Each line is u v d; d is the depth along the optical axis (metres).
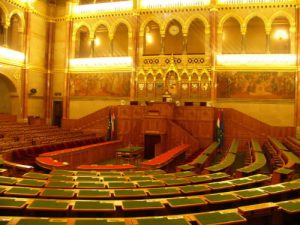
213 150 18.31
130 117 25.73
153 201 6.46
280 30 30.09
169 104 24.22
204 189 7.84
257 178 9.16
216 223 5.05
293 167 11.33
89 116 28.33
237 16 27.56
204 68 27.62
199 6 28.06
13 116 28.42
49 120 31.78
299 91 25.75
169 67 28.27
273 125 26.31
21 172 12.12
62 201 6.30
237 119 25.52
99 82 30.59
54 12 32.28
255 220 5.82
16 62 28.50
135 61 29.30
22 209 6.11
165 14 29.03
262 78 26.75
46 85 32.03
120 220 5.14
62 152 16.52
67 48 31.45
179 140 23.64
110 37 30.61
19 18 28.98
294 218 6.22
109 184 8.51
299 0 26.11
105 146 22.17
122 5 30.16
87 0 31.98
